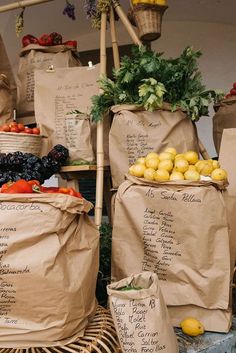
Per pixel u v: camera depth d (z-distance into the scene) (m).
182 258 1.43
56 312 1.17
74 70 2.06
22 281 1.15
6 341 1.17
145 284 1.22
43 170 1.89
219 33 3.84
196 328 1.40
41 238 1.17
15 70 3.99
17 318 1.18
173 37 3.93
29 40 2.40
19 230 1.16
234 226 1.52
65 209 1.19
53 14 3.54
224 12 3.58
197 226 1.38
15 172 1.83
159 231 1.44
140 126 1.72
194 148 1.79
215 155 3.79
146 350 1.11
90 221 1.34
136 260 1.50
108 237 1.86
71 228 1.24
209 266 1.41
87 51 4.07
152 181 1.44
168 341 1.13
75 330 1.22
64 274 1.18
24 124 2.41
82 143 1.99
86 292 1.26
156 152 1.70
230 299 1.52
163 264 1.45
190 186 1.40
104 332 1.26
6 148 1.98
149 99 1.62
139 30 1.97
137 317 1.12
